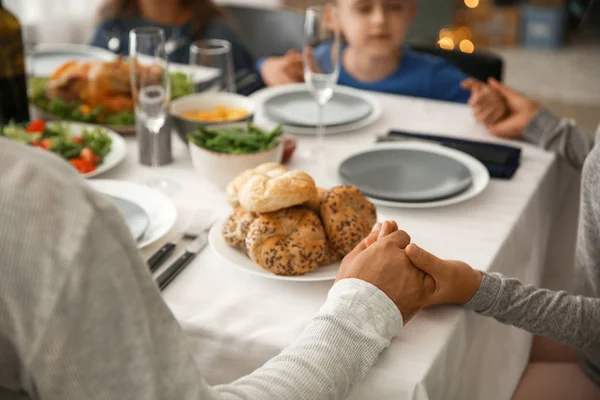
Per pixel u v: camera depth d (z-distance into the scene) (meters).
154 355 0.62
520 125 1.66
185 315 1.00
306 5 4.13
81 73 1.68
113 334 0.59
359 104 1.86
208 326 0.98
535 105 1.67
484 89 1.71
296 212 1.08
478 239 1.23
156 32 1.39
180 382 0.65
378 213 1.31
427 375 0.90
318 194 1.12
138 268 0.61
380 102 1.95
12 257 0.56
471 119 1.83
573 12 5.80
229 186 1.16
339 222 1.08
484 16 5.86
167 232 1.22
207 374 1.00
